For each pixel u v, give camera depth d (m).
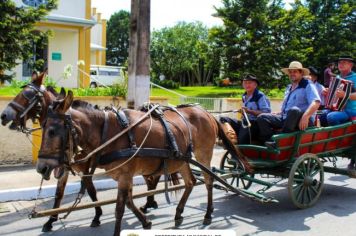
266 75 17.64
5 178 8.07
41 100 6.44
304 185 6.91
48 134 4.60
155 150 5.36
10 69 11.28
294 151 6.89
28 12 11.25
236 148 6.68
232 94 21.44
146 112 5.67
